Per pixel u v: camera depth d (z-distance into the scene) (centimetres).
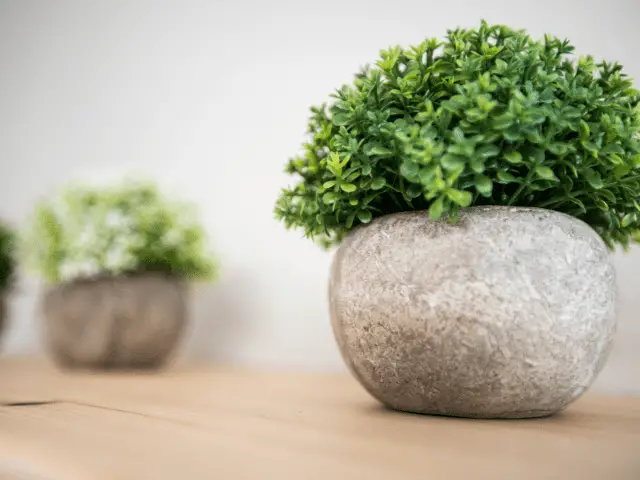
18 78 203
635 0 96
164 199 134
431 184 53
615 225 66
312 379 107
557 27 103
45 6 197
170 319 124
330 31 133
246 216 144
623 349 94
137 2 172
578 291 56
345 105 63
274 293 136
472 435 51
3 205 204
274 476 36
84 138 184
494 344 55
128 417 62
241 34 149
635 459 41
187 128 159
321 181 68
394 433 52
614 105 58
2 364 144
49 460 41
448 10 115
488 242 56
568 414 66
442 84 61
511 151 56
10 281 151
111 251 124
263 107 143
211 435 51
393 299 58
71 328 121
